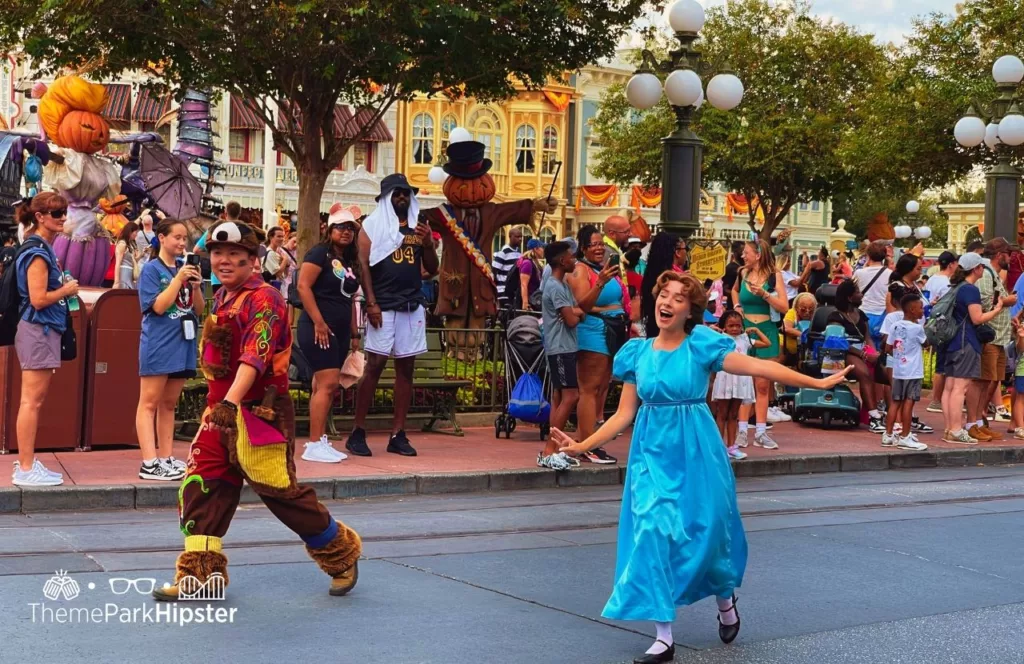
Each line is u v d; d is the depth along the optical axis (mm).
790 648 5910
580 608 6523
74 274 14078
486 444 12320
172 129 38406
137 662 5309
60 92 14102
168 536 7887
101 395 10648
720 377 11789
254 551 7535
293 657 5461
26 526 8148
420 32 14664
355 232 11086
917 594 7121
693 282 5766
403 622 6109
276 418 6254
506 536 8398
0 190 15516
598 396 11570
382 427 13109
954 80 25375
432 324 16938
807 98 39438
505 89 17188
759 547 8312
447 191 16344
